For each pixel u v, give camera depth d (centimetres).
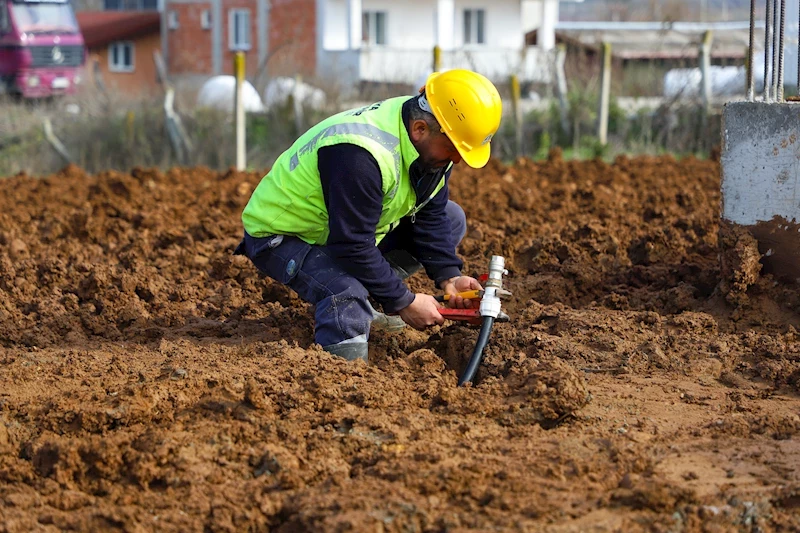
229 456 520
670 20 3036
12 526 455
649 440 545
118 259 1012
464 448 527
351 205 621
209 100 2734
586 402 597
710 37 2280
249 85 2873
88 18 5741
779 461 514
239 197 1360
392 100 646
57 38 3891
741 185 762
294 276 675
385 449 525
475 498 470
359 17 4303
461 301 690
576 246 937
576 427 564
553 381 591
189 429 554
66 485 507
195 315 819
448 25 4491
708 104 2275
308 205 656
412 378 640
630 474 492
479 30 4853
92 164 2412
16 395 620
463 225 806
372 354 720
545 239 930
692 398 614
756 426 561
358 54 3981
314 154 643
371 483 484
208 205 1338
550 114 2417
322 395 593
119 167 2398
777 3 793
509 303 828
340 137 622
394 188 635
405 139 627
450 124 617
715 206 1229
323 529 443
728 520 452
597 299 835
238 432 544
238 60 1986
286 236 683
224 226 1123
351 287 661
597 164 1576
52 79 3891
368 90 2655
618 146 2258
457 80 622
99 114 2512
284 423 552
